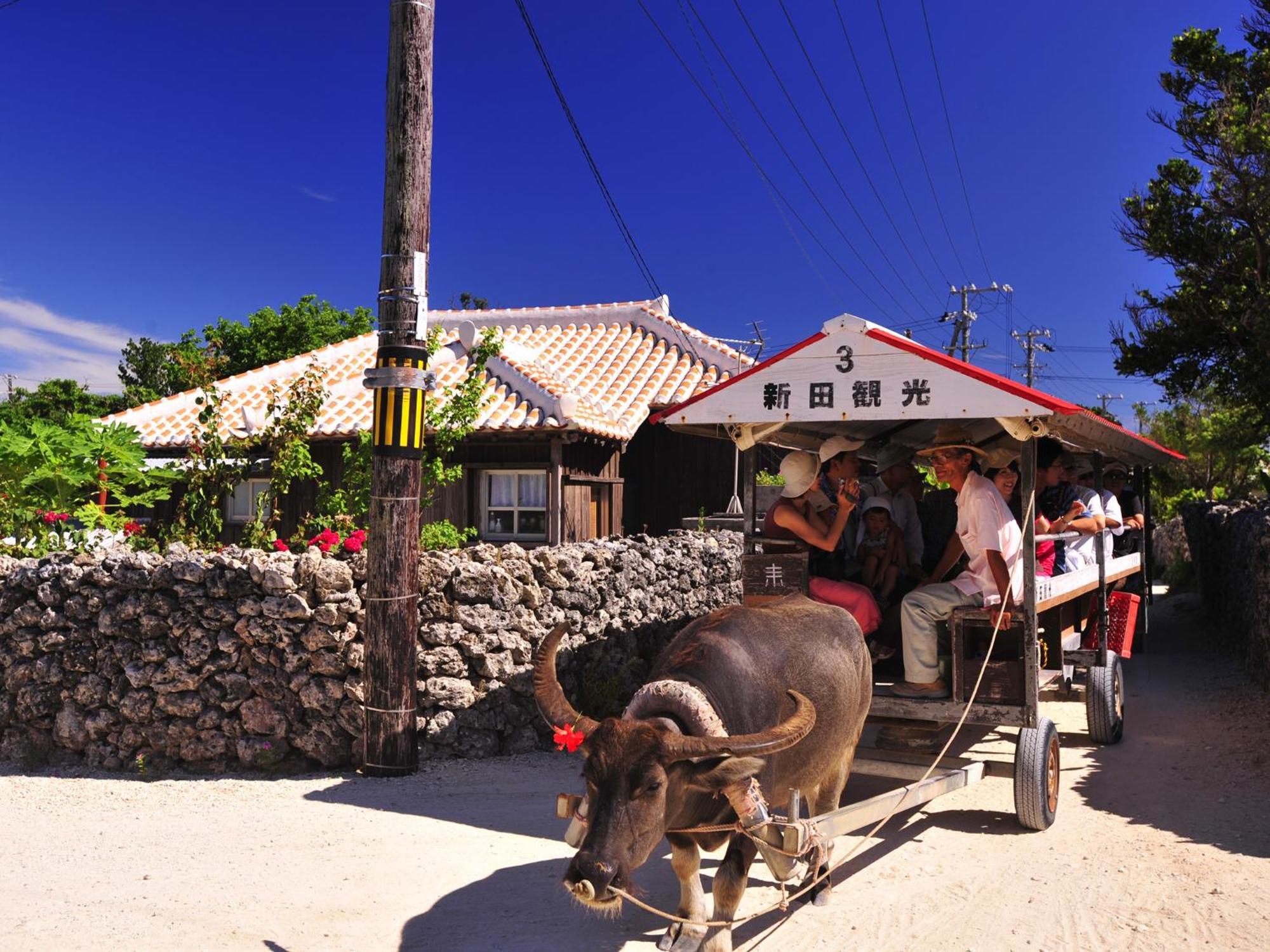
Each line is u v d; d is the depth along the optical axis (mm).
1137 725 9516
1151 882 5605
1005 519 6137
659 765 3646
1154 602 19250
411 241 7891
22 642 8141
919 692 6438
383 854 6012
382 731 7688
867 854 6172
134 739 7926
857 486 6543
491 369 17453
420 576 8211
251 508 18016
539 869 5855
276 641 7832
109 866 5773
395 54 7902
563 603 9180
